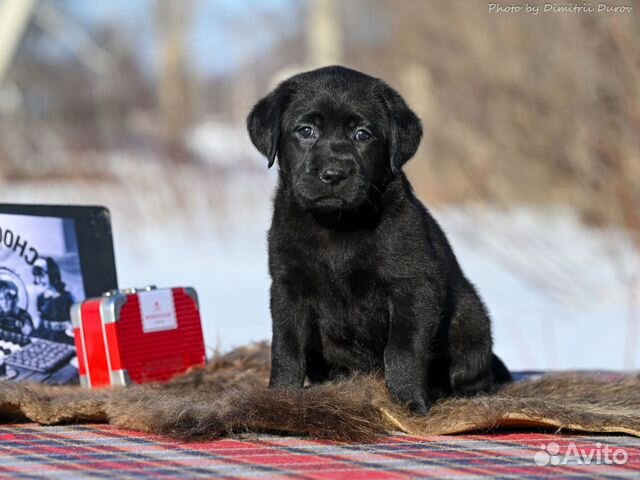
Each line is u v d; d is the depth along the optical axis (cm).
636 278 1523
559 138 2127
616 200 1653
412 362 639
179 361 750
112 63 4000
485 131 2225
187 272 1886
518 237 1819
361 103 693
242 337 1230
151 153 2845
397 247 651
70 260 793
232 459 521
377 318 666
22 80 3581
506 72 2200
